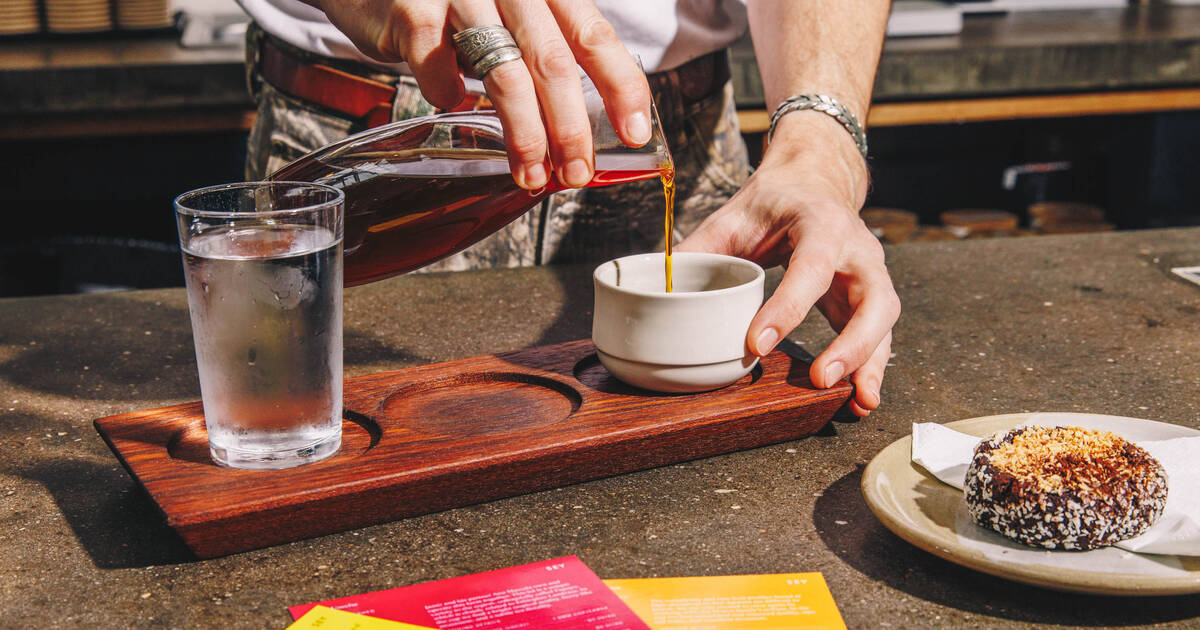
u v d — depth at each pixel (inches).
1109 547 21.6
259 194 24.1
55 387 32.4
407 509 24.0
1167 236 48.5
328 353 23.7
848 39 42.2
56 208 86.5
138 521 24.1
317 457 24.1
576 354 31.8
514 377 30.4
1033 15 101.2
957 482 24.0
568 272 44.3
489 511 24.5
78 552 22.7
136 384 32.7
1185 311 38.2
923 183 96.8
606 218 47.2
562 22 25.8
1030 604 20.4
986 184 98.1
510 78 24.3
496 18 25.2
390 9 27.1
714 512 24.2
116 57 76.2
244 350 22.8
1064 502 21.1
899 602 20.4
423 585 20.9
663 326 27.0
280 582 21.4
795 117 39.0
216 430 23.6
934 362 33.7
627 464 26.2
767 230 33.5
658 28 43.7
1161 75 82.9
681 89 46.2
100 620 20.1
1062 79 81.6
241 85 73.9
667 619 19.6
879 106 81.7
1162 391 31.0
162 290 42.9
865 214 85.0
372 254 28.9
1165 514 22.4
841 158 37.2
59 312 40.0
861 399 28.7
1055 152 97.2
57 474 26.6
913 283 42.2
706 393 28.2
